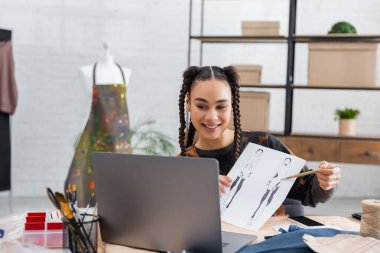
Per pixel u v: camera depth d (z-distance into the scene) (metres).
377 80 4.94
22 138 4.91
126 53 4.92
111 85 3.10
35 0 4.82
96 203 1.39
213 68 1.74
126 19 4.90
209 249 1.25
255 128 3.82
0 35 4.13
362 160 3.70
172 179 1.25
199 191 1.23
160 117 4.97
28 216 1.46
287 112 3.89
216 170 1.20
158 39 4.92
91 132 3.10
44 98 4.89
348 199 5.00
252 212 1.56
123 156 1.31
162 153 4.74
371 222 1.38
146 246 1.33
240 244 1.35
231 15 4.96
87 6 4.87
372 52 3.66
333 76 3.72
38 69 4.87
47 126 4.91
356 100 5.02
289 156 1.63
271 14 4.95
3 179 4.25
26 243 1.36
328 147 3.76
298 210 1.86
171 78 4.95
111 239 1.39
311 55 3.76
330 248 1.21
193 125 1.91
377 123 5.01
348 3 4.89
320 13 4.91
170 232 1.29
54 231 1.37
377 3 4.88
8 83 4.21
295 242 1.29
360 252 1.20
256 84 3.91
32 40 4.84
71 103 4.90
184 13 4.92
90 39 4.88
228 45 4.97
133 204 1.33
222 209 1.60
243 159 1.68
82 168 3.09
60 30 4.86
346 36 3.72
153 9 4.90
